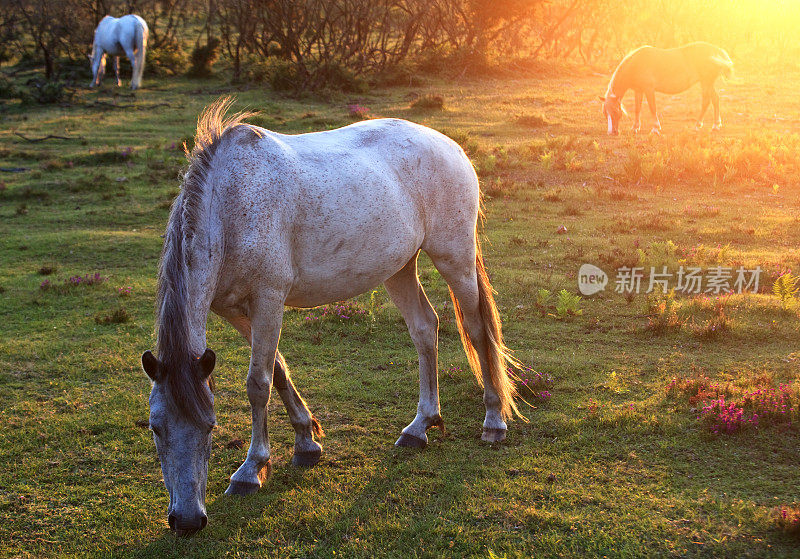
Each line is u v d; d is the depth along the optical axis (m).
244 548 3.27
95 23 34.22
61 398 5.04
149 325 6.65
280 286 3.52
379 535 3.31
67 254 9.22
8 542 3.35
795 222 9.38
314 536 3.34
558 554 3.09
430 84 28.31
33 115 21.72
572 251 8.55
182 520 2.82
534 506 3.49
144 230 10.47
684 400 4.62
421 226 4.11
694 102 22.36
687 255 7.99
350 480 3.85
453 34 32.34
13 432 4.52
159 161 15.16
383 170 3.90
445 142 4.35
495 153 14.90
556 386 5.04
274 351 3.62
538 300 6.79
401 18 33.28
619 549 3.09
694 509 3.38
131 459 4.17
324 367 5.61
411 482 3.80
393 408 4.84
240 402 5.00
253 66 28.00
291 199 3.52
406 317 4.40
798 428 4.12
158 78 30.25
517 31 34.88
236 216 3.38
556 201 11.34
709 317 6.27
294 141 3.79
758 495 3.48
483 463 3.99
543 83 28.53
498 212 10.77
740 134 16.48
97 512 3.61
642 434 4.21
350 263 3.78
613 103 17.11
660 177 12.29
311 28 27.67
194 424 2.89
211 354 2.91
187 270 3.13
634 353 5.63
